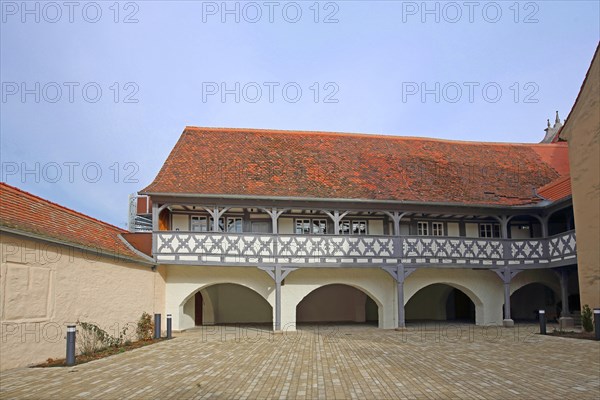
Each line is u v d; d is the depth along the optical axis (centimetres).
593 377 843
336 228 1839
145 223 2530
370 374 891
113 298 1400
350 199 1814
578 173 1689
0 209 1016
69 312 1156
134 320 1544
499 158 2403
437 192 1983
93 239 1399
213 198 1766
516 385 784
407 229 2053
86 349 1207
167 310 1827
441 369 938
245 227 1959
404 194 1917
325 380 837
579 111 1688
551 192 2036
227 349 1270
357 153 2225
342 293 2362
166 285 1842
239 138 2195
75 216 1484
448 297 2459
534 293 2445
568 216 1958
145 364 1014
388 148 2322
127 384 804
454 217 2102
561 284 1934
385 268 1848
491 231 2139
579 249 1672
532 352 1159
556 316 2244
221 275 1858
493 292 2044
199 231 1777
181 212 1925
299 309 2339
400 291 1845
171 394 732
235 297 2275
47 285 1069
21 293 980
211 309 2178
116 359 1090
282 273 1794
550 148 2570
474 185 2103
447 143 2478
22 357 976
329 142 2283
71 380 837
